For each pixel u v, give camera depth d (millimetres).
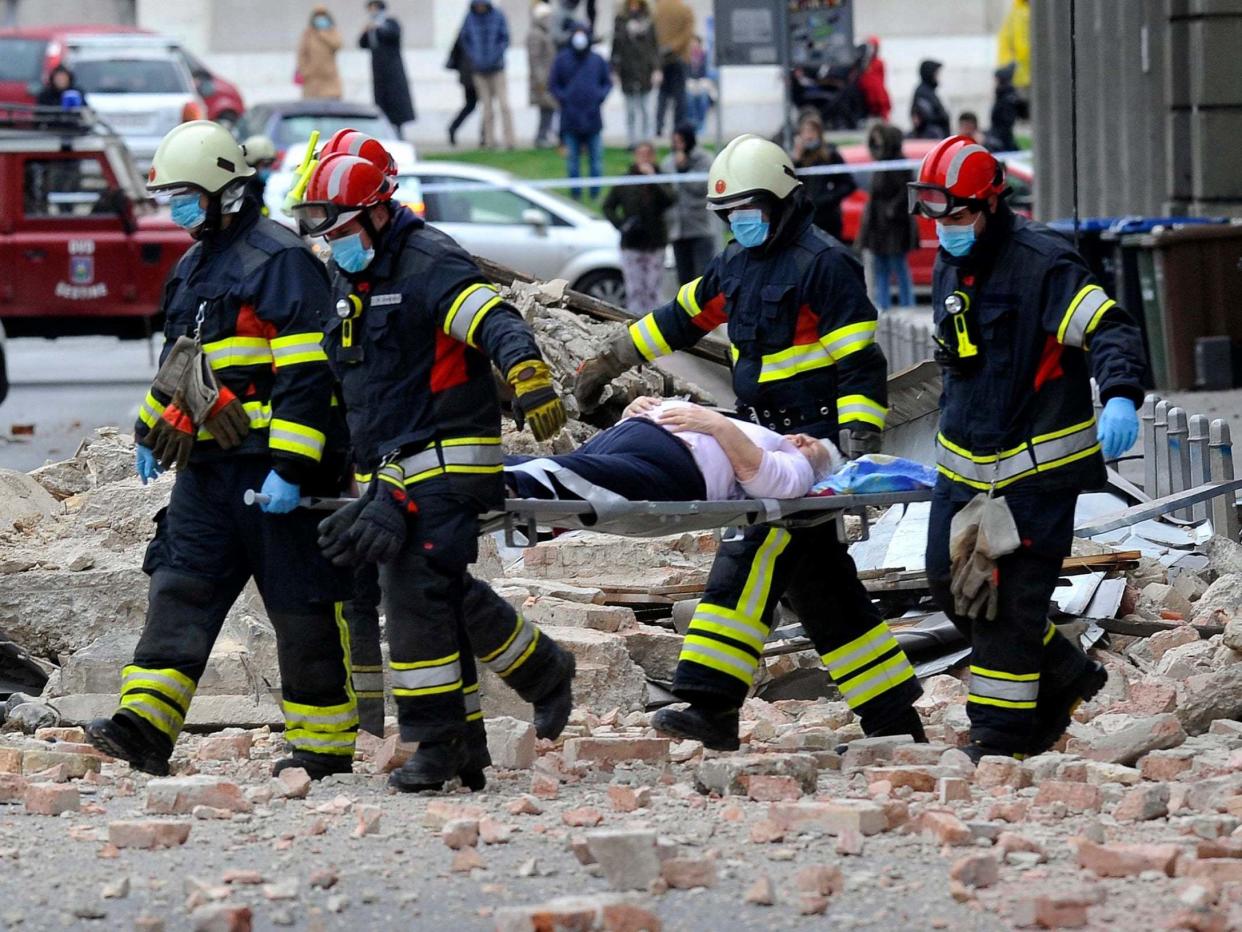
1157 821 19422
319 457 20953
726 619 22266
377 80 114938
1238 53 64500
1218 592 29766
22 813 20172
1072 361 21391
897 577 28906
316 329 20922
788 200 22312
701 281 23281
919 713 25422
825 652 23250
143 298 71375
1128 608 29516
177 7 129625
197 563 21562
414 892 17016
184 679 21609
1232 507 34156
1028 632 21609
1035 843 18031
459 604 20797
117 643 26641
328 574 21562
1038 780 21328
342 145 20734
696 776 21000
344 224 20016
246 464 21359
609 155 116500
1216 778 20406
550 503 20641
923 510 32156
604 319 38125
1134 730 22766
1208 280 56375
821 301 22219
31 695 27344
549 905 15977
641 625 27797
